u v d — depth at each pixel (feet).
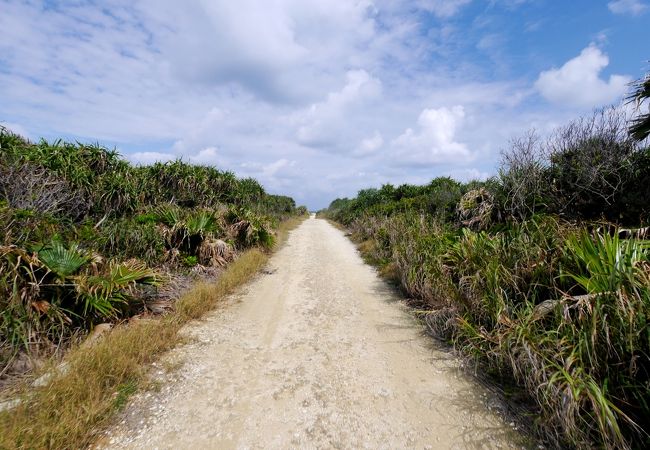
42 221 15.12
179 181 33.88
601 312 8.22
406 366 11.61
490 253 14.75
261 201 58.49
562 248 11.97
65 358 10.23
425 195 39.11
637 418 7.36
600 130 17.63
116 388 9.39
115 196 24.03
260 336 14.02
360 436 8.21
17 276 10.81
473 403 9.47
